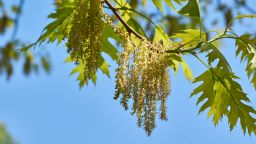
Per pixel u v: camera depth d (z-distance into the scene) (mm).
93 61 4730
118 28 4902
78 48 4688
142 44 4867
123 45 4816
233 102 5719
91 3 4781
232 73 5539
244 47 5441
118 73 4695
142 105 4664
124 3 6188
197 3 5344
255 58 5430
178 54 5160
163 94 4766
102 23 4879
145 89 4688
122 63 4715
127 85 4672
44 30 5746
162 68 4770
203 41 5266
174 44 5340
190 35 5574
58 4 5668
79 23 4719
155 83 4734
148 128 4664
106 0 5449
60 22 5699
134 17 6195
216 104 5793
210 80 5703
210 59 5094
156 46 4973
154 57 4801
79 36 4691
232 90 5652
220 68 5562
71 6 5637
